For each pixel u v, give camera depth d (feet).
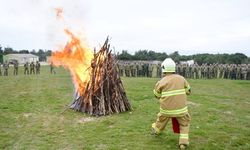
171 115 26.35
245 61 207.00
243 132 32.94
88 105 41.75
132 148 26.35
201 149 26.45
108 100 41.60
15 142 28.22
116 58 43.57
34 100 54.03
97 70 42.27
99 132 31.68
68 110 43.68
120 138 29.37
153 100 55.31
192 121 37.76
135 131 31.91
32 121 36.91
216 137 30.27
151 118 38.65
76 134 31.01
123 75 136.67
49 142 28.30
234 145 28.22
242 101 59.62
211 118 39.93
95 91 41.34
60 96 59.98
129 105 43.88
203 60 220.64
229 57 212.43
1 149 26.16
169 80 26.40
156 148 26.40
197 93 71.15
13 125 34.83
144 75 134.62
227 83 103.55
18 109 44.42
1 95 61.41
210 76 130.62
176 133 30.19
